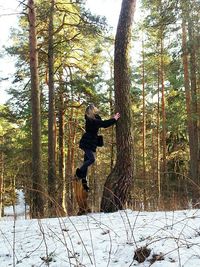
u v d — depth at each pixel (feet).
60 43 57.21
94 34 51.06
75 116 82.79
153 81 91.30
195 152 65.21
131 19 28.17
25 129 67.77
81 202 25.31
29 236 17.19
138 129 100.17
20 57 57.00
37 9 53.26
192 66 63.21
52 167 51.83
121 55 27.55
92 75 70.74
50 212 26.17
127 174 26.40
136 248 14.05
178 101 84.23
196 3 46.83
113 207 25.75
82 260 13.76
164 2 47.52
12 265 14.25
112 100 77.25
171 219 18.33
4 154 73.26
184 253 13.03
